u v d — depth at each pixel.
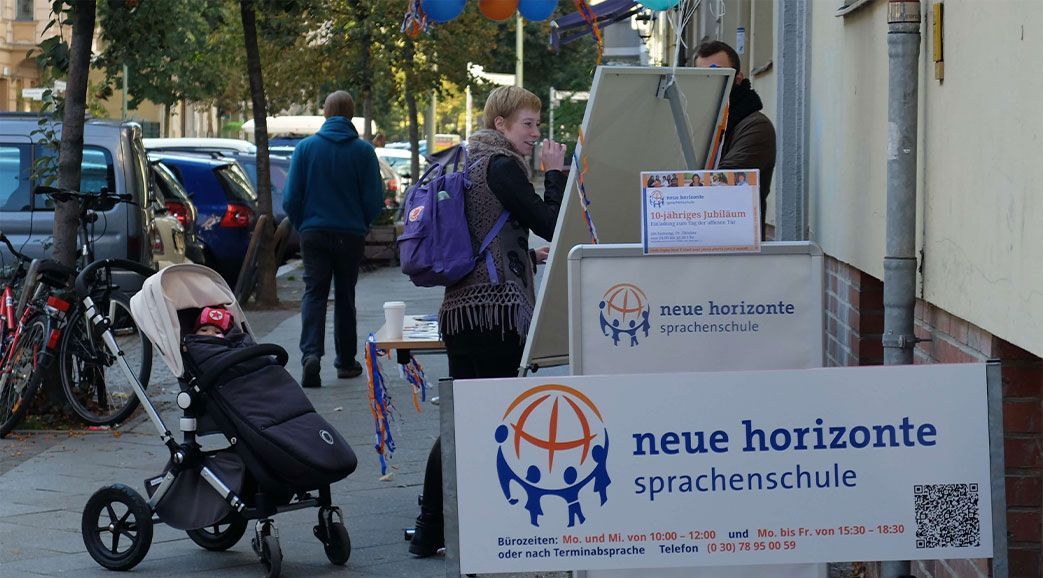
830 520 4.28
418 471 9.46
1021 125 4.60
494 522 4.27
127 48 13.23
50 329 10.88
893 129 5.27
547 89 59.03
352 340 13.41
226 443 10.43
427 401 12.19
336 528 7.25
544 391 4.25
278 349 7.25
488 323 6.88
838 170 8.07
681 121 6.57
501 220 6.95
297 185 12.96
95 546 7.37
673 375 4.26
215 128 78.69
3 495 8.87
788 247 5.23
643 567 4.30
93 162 16.42
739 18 14.03
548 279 6.36
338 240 12.96
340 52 30.42
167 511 7.21
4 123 16.30
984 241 5.02
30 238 16.08
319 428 7.09
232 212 22.77
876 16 6.93
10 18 52.53
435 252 6.86
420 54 31.92
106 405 11.13
